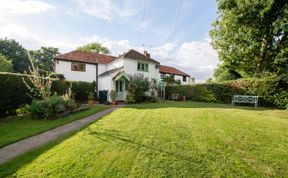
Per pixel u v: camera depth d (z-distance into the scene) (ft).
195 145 16.37
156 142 17.10
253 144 16.71
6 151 15.57
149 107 46.60
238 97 56.44
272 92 52.29
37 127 24.30
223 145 16.42
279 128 22.27
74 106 40.27
